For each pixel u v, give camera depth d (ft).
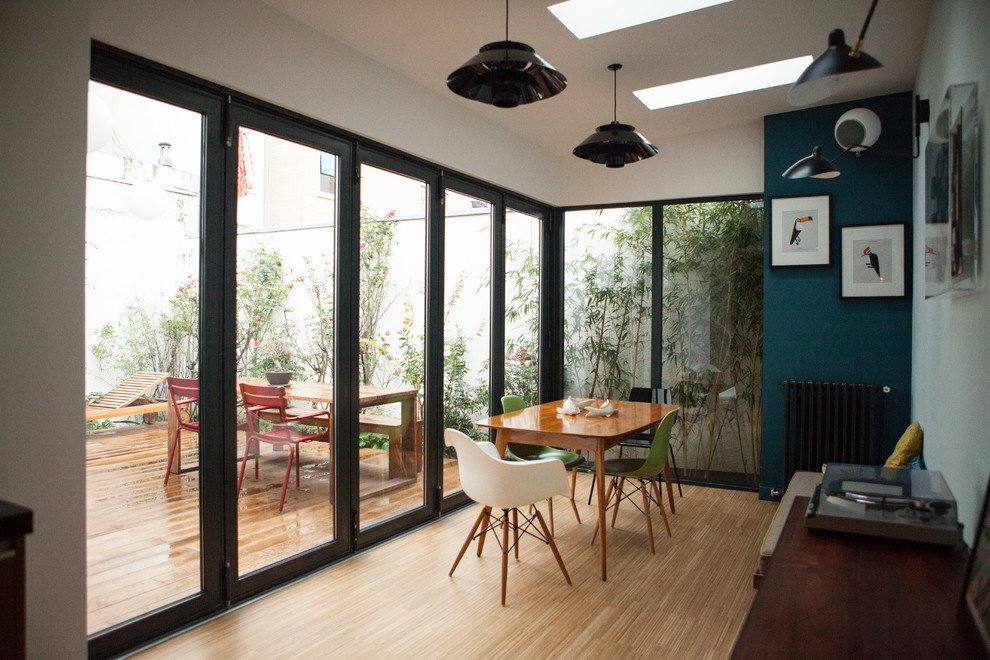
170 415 8.96
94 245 8.04
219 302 9.58
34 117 6.81
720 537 13.39
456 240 15.33
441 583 10.84
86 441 7.68
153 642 8.60
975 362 6.63
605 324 19.30
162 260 8.85
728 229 17.61
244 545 10.11
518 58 7.90
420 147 13.53
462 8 10.22
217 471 9.55
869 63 5.81
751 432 17.38
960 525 5.46
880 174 15.02
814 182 15.70
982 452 6.22
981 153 6.26
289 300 10.88
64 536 7.11
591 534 13.56
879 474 6.98
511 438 12.07
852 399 14.94
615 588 10.67
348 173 11.99
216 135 9.50
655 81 13.46
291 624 9.25
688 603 10.09
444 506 14.92
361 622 9.35
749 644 3.63
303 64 10.69
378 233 12.90
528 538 13.29
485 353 16.56
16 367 6.70
